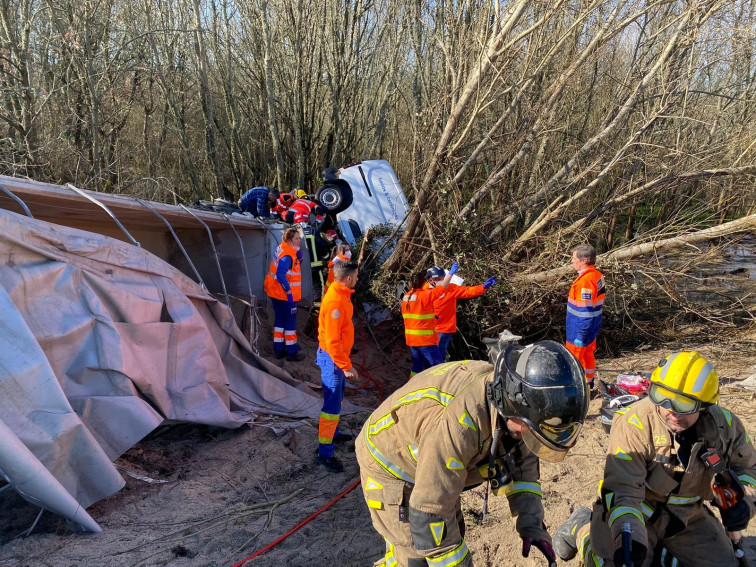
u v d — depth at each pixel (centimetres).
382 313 934
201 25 1401
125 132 1515
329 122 1563
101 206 557
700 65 885
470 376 222
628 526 235
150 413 468
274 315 841
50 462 383
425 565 240
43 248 451
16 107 1093
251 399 618
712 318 914
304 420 604
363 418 639
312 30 1426
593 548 272
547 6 809
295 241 750
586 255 654
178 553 381
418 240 945
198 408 527
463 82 907
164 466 494
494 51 812
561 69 965
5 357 380
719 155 934
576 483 475
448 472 209
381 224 1036
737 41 841
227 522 424
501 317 891
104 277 492
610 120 983
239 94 1589
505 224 929
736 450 260
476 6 954
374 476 243
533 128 882
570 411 189
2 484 427
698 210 915
